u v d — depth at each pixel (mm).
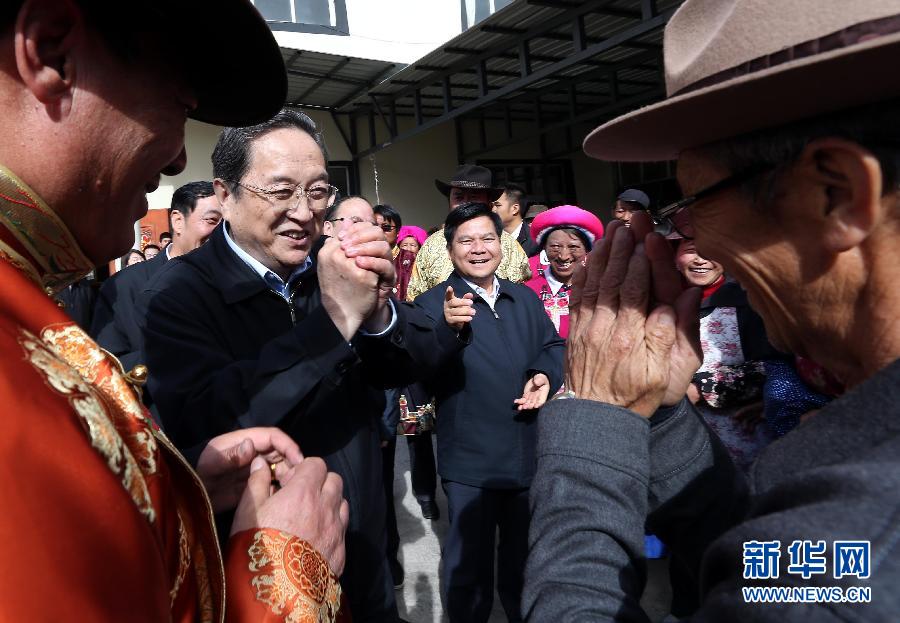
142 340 1342
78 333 562
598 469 812
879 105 542
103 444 468
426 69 7328
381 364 1462
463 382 2318
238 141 1342
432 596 2750
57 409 439
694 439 976
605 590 745
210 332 1341
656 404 862
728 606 478
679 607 2182
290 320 1427
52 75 555
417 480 3525
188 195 3012
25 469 391
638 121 669
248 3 692
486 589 2258
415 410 3068
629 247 894
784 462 564
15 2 538
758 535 484
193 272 1404
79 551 398
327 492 898
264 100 935
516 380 2324
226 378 1187
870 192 536
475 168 4695
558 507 811
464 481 2281
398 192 9617
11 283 525
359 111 9062
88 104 584
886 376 524
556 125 8680
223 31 739
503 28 6188
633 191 4664
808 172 581
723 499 960
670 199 881
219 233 1470
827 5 520
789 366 1915
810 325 644
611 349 856
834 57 474
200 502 653
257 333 1383
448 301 1800
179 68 696
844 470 471
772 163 610
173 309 1334
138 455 551
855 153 536
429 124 7574
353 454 1371
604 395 864
